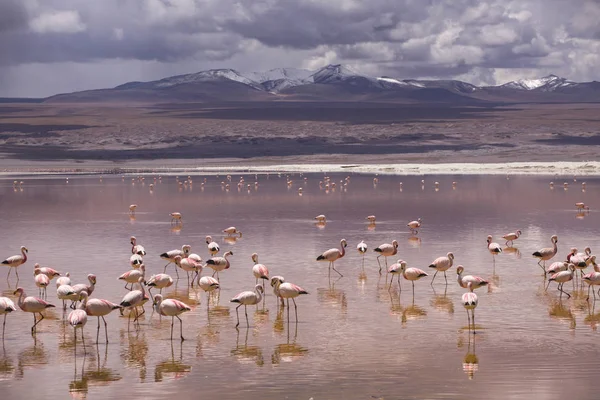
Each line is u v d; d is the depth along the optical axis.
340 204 51.47
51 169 91.62
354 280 26.73
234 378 16.83
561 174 78.12
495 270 28.22
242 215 45.81
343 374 16.98
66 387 16.44
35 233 38.44
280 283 21.52
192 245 34.22
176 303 19.52
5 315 20.70
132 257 26.23
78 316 18.31
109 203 53.81
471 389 15.95
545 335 19.77
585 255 27.33
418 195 56.97
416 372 17.05
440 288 25.36
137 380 16.81
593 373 16.84
